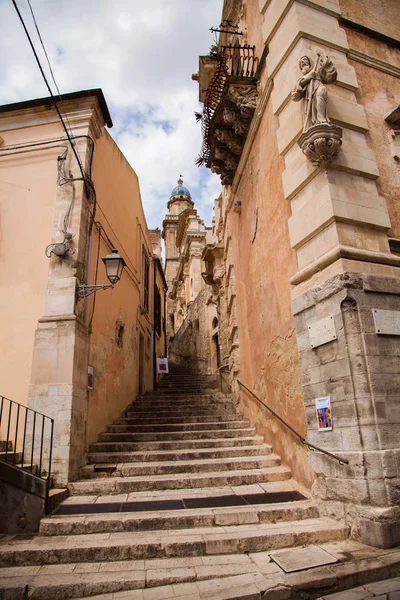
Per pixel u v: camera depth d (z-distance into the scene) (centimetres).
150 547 399
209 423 835
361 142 559
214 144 952
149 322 1447
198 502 507
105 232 854
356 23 657
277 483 582
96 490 555
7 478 462
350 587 334
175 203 4944
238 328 1030
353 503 420
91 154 785
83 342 671
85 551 394
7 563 387
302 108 566
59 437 579
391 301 481
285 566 362
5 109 789
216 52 841
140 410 970
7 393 627
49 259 692
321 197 518
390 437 420
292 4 616
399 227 552
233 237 1072
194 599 317
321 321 493
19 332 660
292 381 594
